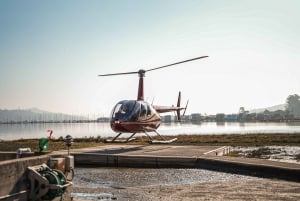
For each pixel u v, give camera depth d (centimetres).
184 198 1209
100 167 2056
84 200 1107
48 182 909
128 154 2139
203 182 1502
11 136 8325
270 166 1588
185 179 1586
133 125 2725
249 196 1217
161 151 2373
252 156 2355
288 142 3472
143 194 1280
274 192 1269
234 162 1739
